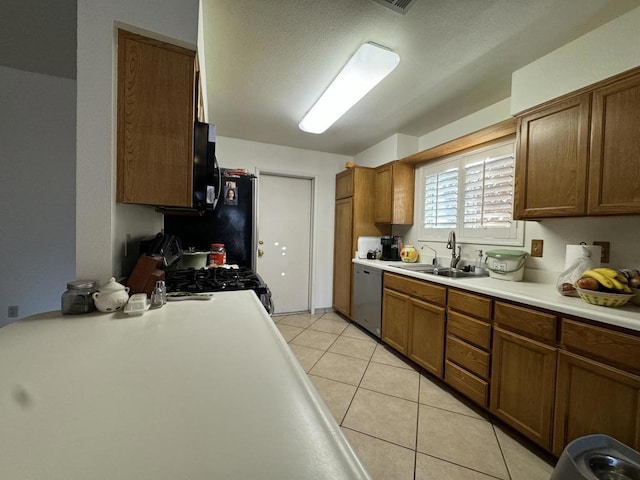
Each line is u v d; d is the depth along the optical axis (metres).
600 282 1.33
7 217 2.36
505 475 1.30
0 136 2.32
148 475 0.34
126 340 0.76
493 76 1.99
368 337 3.00
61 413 0.45
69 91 2.48
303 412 0.47
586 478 0.86
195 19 1.21
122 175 1.16
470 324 1.81
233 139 3.35
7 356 0.66
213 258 2.35
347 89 2.12
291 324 3.38
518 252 2.01
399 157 3.15
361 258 3.42
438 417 1.70
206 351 0.70
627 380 1.10
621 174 1.32
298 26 1.54
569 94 1.51
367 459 1.38
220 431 0.42
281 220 3.72
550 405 1.35
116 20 1.10
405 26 1.53
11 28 1.83
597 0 1.32
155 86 1.19
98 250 1.11
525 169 1.73
